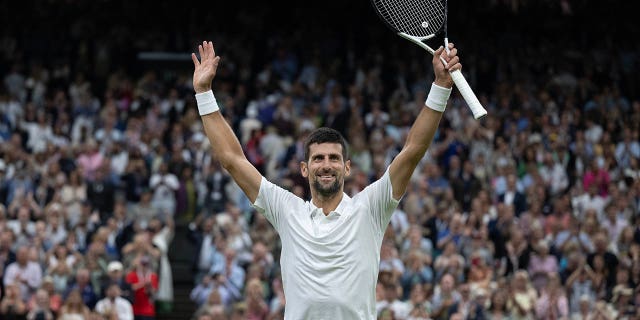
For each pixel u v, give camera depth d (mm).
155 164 29062
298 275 8398
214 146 8875
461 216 25234
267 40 38188
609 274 23219
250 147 30250
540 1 39250
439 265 23031
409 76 36125
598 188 28422
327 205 8539
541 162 29516
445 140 30172
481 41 38344
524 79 36469
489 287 21938
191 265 27078
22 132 30688
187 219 28094
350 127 31016
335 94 33125
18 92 34781
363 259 8367
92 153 29031
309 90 33969
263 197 8750
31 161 28109
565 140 31156
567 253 23875
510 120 32406
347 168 8750
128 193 27656
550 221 25016
